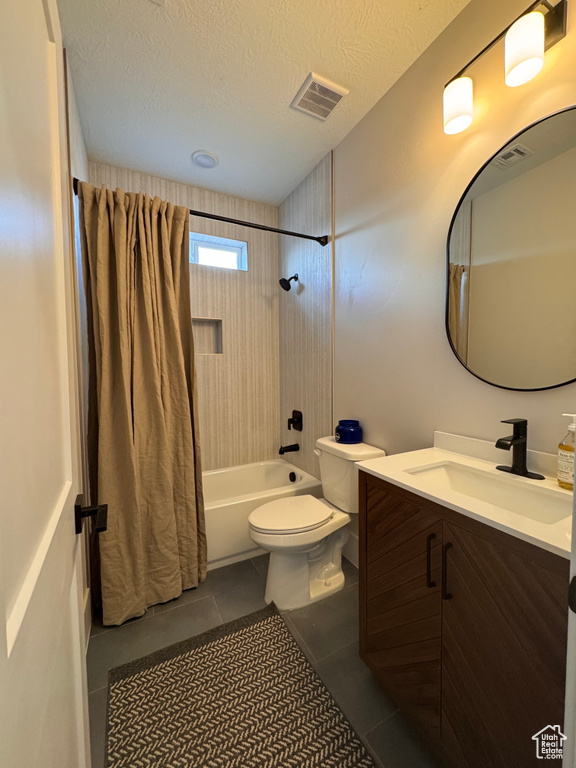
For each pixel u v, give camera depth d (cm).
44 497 49
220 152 193
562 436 95
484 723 75
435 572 88
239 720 104
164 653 130
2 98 36
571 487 85
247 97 152
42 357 51
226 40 124
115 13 113
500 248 109
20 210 42
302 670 122
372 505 111
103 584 145
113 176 204
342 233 188
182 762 94
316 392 221
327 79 143
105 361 147
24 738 35
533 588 65
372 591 112
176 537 163
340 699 111
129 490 150
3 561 33
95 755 96
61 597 56
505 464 109
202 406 243
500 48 106
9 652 32
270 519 159
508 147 105
